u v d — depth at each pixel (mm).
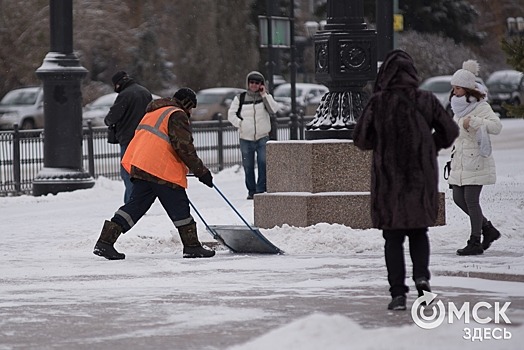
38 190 51875
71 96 52062
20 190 53562
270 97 45875
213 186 30188
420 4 155375
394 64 20672
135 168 29859
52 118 52000
